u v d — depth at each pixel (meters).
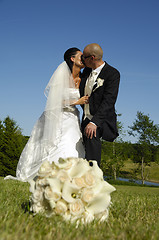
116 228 1.97
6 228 1.65
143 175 38.94
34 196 2.13
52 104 3.89
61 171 2.11
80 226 1.98
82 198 2.07
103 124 3.68
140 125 36.53
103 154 33.75
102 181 2.20
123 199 4.18
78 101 3.89
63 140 3.79
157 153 37.41
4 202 2.79
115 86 3.79
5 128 29.86
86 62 3.91
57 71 4.06
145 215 2.77
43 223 1.94
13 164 28.88
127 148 35.19
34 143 4.19
